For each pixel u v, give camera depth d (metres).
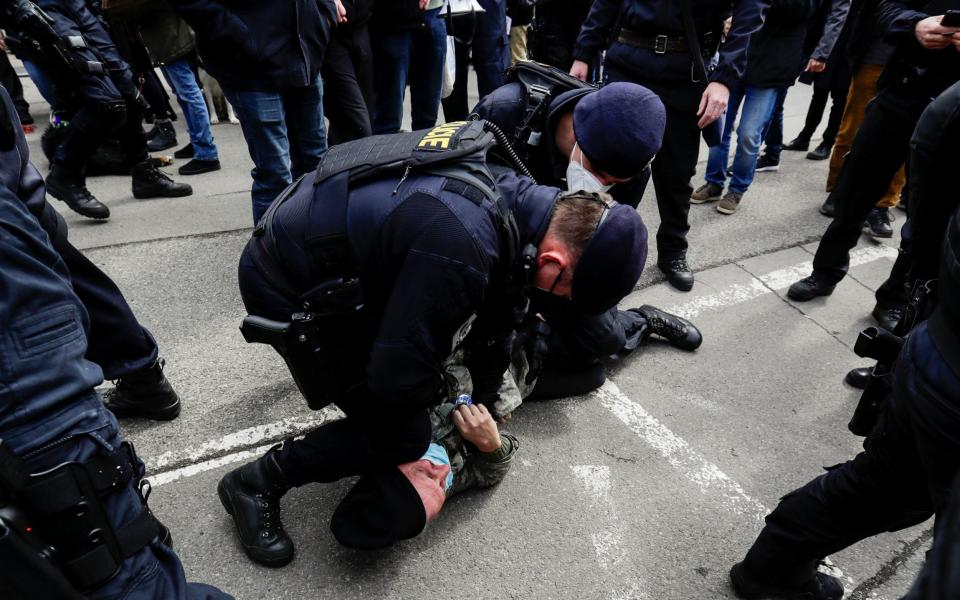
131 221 3.50
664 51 2.62
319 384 1.46
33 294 0.75
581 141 1.80
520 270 1.25
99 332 1.85
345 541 1.56
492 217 1.19
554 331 2.15
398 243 1.20
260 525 1.67
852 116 3.70
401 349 1.24
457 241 1.15
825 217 4.07
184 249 3.22
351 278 1.32
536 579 1.70
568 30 4.85
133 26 3.94
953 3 2.24
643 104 1.78
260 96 2.50
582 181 1.86
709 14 2.54
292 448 1.62
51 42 2.79
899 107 2.49
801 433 2.29
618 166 1.77
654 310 2.71
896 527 1.40
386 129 4.09
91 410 0.83
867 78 3.51
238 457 2.02
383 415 1.53
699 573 1.75
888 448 1.27
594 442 2.18
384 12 3.52
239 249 3.25
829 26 4.12
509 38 5.38
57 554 0.81
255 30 2.35
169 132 4.82
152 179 3.76
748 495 2.01
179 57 3.84
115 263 3.06
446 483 1.70
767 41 3.45
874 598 1.73
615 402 2.39
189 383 2.32
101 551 0.84
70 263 1.71
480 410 1.76
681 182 2.93
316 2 2.55
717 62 2.58
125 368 1.94
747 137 3.78
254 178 2.79
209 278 2.98
